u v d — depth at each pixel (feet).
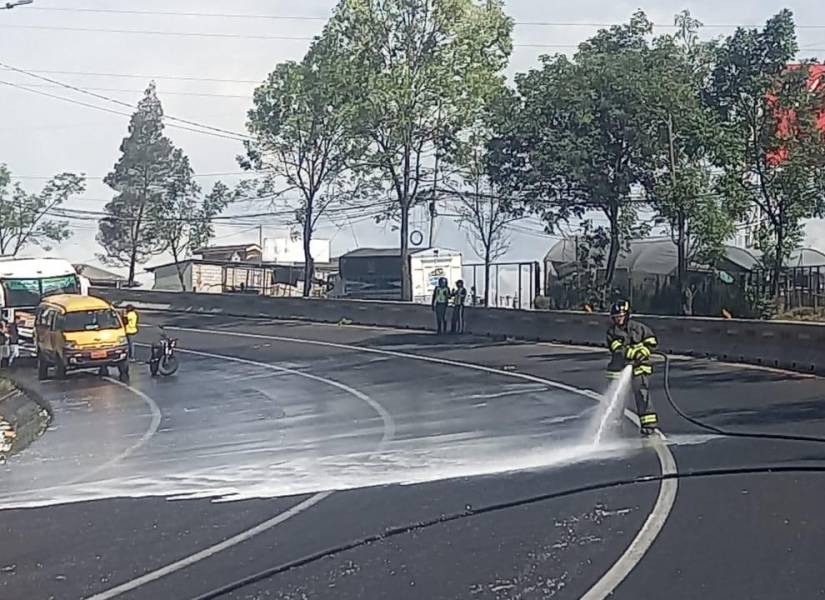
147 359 120.88
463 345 119.96
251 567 30.48
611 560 29.53
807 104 140.97
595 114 144.15
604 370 89.71
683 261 140.97
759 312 138.41
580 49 152.05
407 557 30.83
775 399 67.46
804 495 37.86
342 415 70.13
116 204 263.29
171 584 28.94
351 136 179.63
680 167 142.00
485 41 174.09
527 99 147.95
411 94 171.42
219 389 91.81
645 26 151.43
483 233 191.42
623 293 154.92
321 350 120.78
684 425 57.47
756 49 144.87
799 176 138.00
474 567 29.32
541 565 29.25
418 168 179.73
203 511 39.47
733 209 139.85
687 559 29.40
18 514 40.70
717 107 147.43
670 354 103.60
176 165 264.52
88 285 137.39
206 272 262.06
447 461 48.85
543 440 54.29
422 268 181.68
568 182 147.74
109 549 33.68
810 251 167.32
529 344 119.14
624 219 149.79
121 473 50.75
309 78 178.09
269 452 55.16
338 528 35.19
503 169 151.84
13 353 122.21
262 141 186.19
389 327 149.18
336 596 27.02
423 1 172.04
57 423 76.23
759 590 26.25
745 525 33.40
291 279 254.27
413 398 77.20
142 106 264.93
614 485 40.88
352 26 174.40
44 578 30.17
